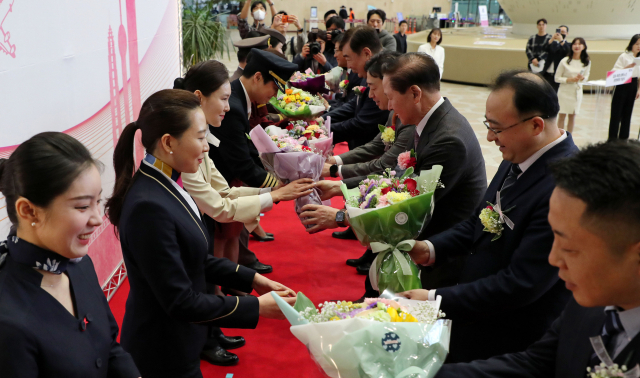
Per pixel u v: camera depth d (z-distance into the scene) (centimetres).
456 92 1177
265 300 167
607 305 95
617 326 97
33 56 213
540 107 157
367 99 379
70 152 109
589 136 727
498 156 646
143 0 369
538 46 809
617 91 664
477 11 2233
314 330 125
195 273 165
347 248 400
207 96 236
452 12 2141
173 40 465
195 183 225
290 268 361
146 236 149
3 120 191
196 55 759
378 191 200
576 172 91
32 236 110
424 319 134
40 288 111
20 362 103
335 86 564
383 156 295
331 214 251
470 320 167
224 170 280
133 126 158
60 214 108
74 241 111
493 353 176
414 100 225
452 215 230
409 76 221
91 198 111
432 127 226
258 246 400
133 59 346
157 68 408
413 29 1938
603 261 90
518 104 158
